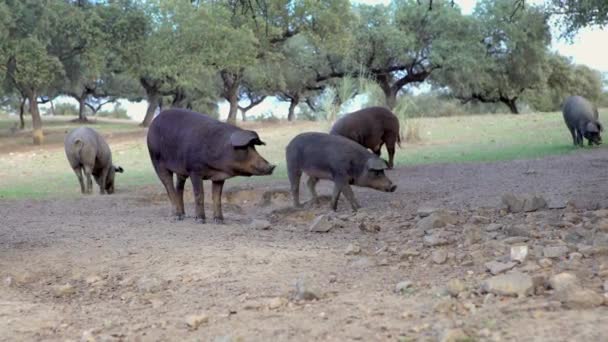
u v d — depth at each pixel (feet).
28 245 28.12
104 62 127.13
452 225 28.89
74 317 18.34
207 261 23.59
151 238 28.78
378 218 33.27
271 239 28.14
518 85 167.94
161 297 19.92
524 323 13.83
